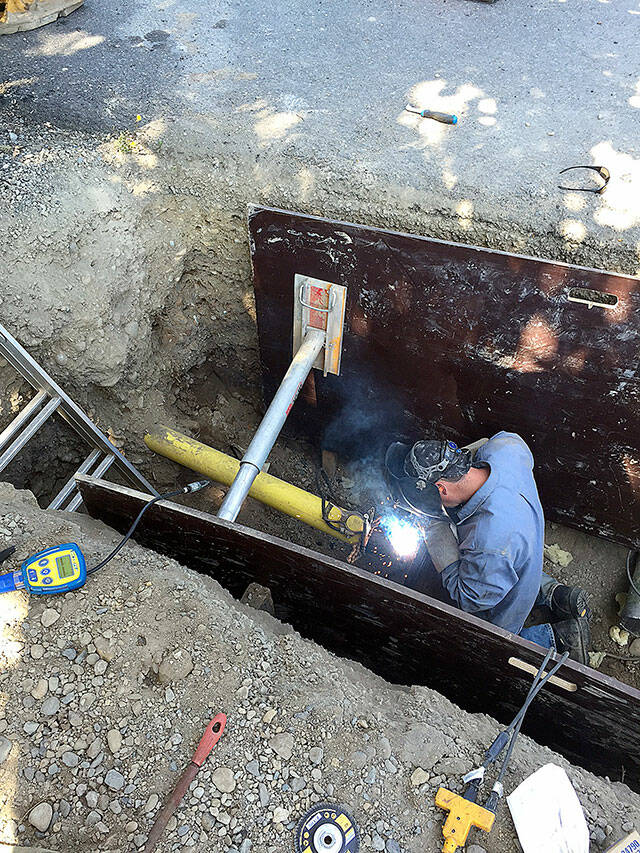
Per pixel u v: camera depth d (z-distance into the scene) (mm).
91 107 3605
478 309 2916
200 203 3398
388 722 1929
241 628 2084
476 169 3225
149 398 3566
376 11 4332
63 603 2055
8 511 2373
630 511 3328
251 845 1666
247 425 4168
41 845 1649
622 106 3566
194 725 1848
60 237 3111
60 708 1851
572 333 2805
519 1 4418
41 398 2947
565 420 3113
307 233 3008
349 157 3314
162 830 1663
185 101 3639
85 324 3146
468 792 1755
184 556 2510
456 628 2039
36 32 4180
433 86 3723
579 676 1887
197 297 3693
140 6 4406
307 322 3367
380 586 2033
